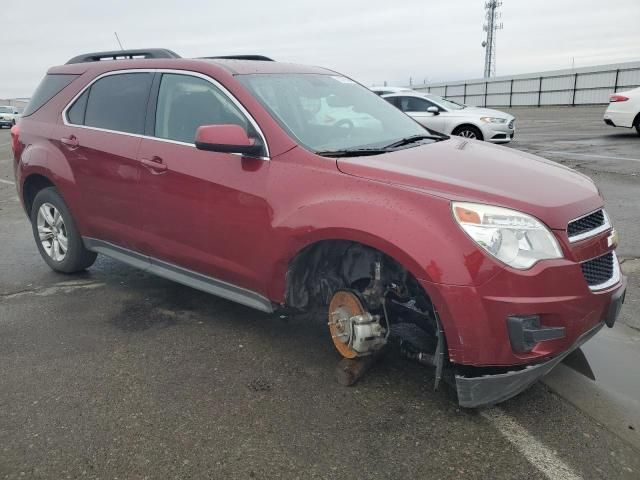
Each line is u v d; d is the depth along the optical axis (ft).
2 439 8.98
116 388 10.46
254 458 8.48
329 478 8.05
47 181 16.20
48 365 11.35
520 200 8.70
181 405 9.88
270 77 12.48
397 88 47.73
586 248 8.98
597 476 8.05
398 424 9.29
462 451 8.61
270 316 13.69
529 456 8.48
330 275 11.07
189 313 13.93
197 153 11.86
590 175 30.35
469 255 8.39
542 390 10.31
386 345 11.14
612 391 10.27
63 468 8.30
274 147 10.77
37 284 16.15
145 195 12.87
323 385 10.50
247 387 10.45
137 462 8.43
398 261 8.90
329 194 9.73
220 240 11.55
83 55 16.42
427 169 9.67
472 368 9.08
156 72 13.37
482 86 147.95
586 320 8.93
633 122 47.70
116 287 15.83
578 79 120.67
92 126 14.48
